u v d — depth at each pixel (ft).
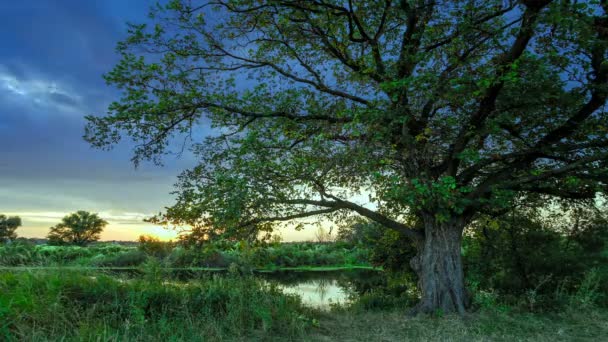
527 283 41.81
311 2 37.42
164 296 27.73
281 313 28.58
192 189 33.24
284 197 32.14
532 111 34.17
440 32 34.63
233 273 33.53
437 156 35.99
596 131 35.17
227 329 25.77
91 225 201.26
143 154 36.17
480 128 33.14
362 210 37.06
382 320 31.37
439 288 33.94
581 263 40.91
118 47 35.19
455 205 30.14
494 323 29.09
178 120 37.22
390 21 39.29
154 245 70.13
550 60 31.45
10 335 19.60
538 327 28.02
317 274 92.38
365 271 96.48
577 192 38.65
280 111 37.63
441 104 33.53
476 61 33.06
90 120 33.55
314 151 32.50
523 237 44.21
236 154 31.58
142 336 22.38
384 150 30.81
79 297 25.48
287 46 40.81
